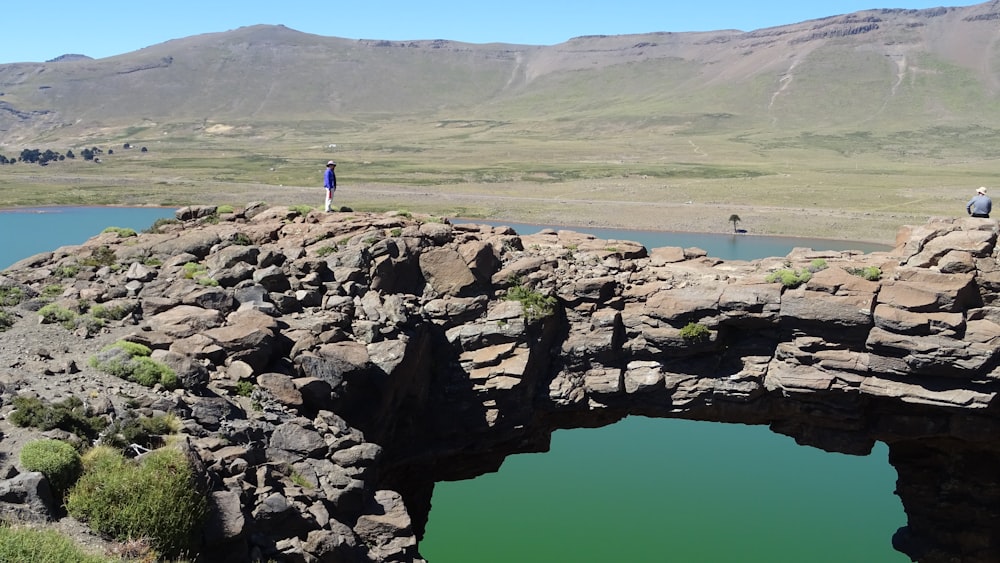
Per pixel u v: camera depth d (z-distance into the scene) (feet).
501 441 124.26
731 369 125.29
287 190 576.61
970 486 133.39
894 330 114.42
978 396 112.68
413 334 110.42
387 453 111.24
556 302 125.90
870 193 563.89
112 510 55.88
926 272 116.98
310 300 106.73
